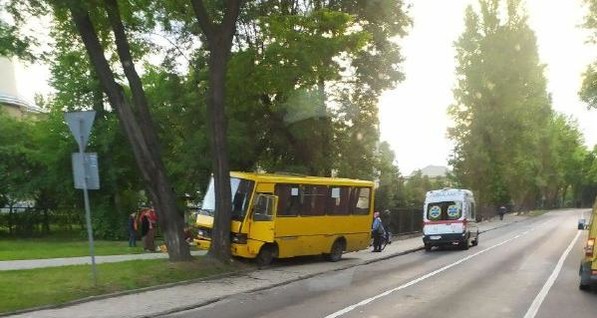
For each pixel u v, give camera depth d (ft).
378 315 36.06
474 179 201.05
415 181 178.50
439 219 96.37
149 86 106.32
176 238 55.98
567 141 371.76
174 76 88.99
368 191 78.79
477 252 89.40
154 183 55.52
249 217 61.31
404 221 130.93
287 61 63.36
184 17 67.92
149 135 55.47
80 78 111.14
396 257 82.94
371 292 46.44
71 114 42.22
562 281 53.47
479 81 199.82
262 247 62.49
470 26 203.41
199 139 84.94
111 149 112.47
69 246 85.61
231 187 61.21
